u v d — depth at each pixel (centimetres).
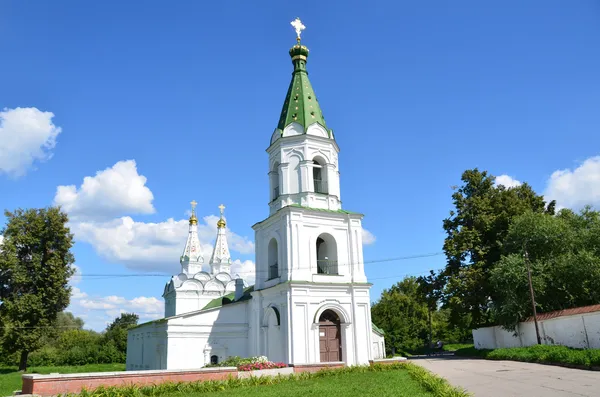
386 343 6425
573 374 2153
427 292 4644
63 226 4859
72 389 1711
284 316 3066
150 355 4419
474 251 4403
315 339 3033
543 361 2831
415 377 1958
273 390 1720
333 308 3152
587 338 3031
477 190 4750
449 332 7931
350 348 3134
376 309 6944
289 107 3622
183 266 6244
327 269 3366
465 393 1535
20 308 4434
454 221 4669
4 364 6912
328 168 3491
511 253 3947
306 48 3844
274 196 3547
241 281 4428
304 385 1844
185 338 3603
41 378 1667
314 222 3294
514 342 3875
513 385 1838
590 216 4106
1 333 4472
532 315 3647
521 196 4762
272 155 3622
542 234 3809
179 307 5591
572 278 3544
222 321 3709
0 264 4484
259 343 3378
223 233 6612
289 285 3036
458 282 4156
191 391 1780
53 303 4631
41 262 4725
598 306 3031
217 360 3647
